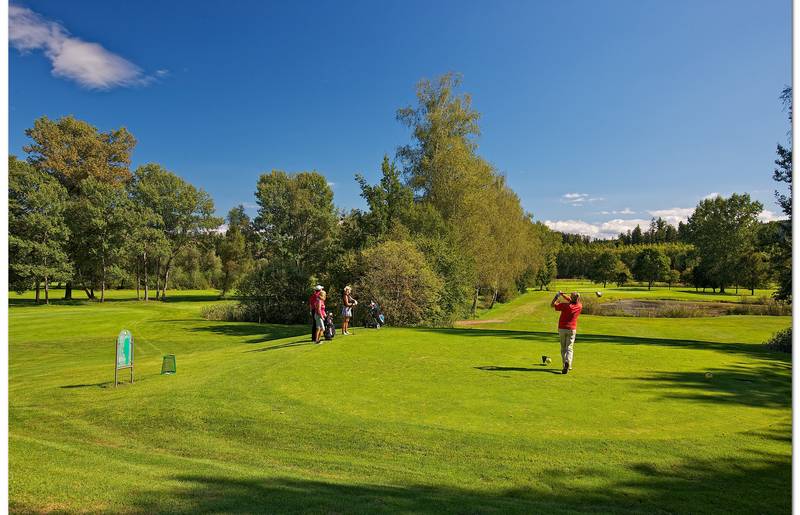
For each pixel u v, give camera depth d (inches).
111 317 1493.6
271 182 2876.5
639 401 346.3
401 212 1480.1
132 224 2417.6
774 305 1852.9
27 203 2134.6
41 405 367.2
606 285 4645.7
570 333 439.8
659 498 203.3
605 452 254.2
